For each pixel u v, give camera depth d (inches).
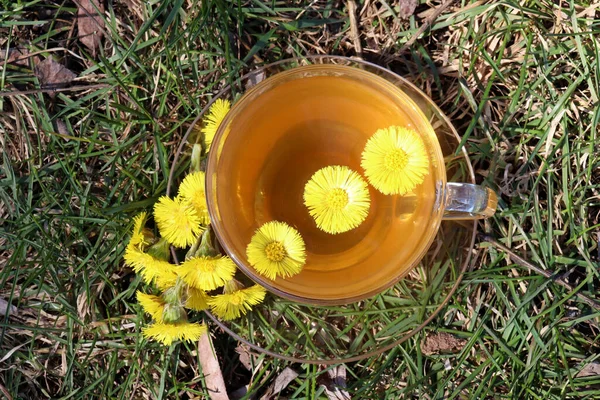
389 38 16.3
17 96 16.2
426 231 13.2
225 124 13.2
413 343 16.3
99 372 16.4
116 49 16.1
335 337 16.2
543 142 16.1
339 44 16.4
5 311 16.3
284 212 13.4
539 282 16.1
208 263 14.3
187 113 16.2
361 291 13.3
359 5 16.3
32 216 15.8
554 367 16.2
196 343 16.2
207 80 16.3
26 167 16.4
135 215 16.0
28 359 16.3
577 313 16.3
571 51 16.1
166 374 16.3
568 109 16.1
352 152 13.6
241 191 13.4
